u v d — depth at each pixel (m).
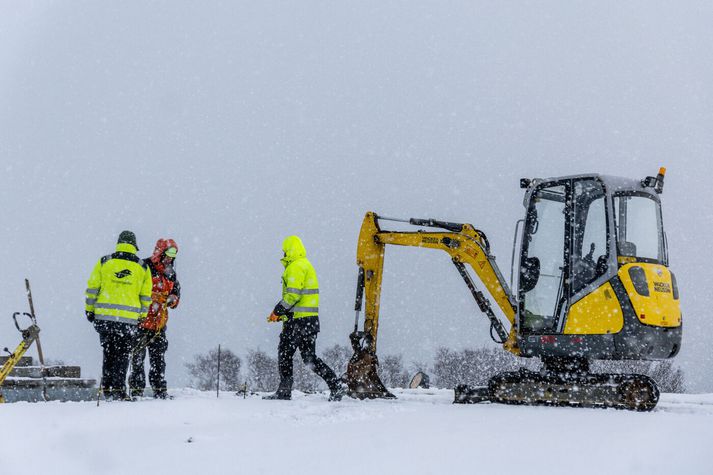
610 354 8.26
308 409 7.19
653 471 3.76
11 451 4.66
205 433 5.45
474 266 9.76
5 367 7.72
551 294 8.91
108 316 8.21
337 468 3.97
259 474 3.90
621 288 8.23
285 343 9.04
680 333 8.45
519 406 8.13
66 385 8.32
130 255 8.42
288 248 9.21
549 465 3.91
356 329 10.37
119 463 4.33
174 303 9.16
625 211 8.51
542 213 9.17
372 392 9.95
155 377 9.00
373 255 10.62
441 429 5.34
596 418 6.02
